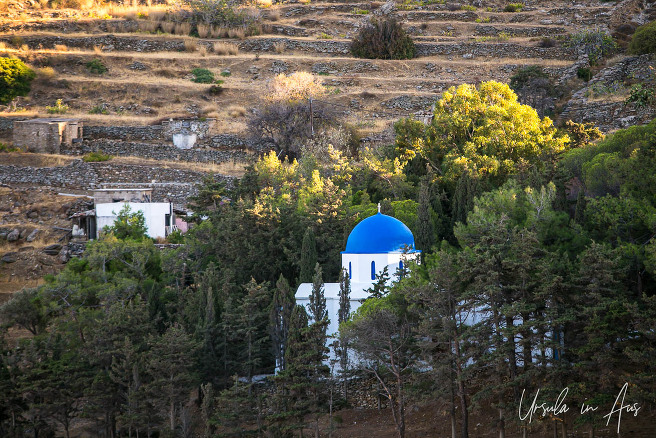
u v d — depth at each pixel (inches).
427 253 6117.1
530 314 4842.5
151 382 5477.4
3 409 5989.2
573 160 7303.2
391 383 5442.9
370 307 5172.2
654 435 4424.2
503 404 4574.3
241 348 6067.9
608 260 4471.0
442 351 5167.3
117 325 5935.0
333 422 5191.9
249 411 5123.0
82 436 6181.1
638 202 5580.7
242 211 7278.5
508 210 5679.1
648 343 4473.4
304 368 5157.5
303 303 5964.6
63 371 5841.5
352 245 5949.8
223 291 6555.1
